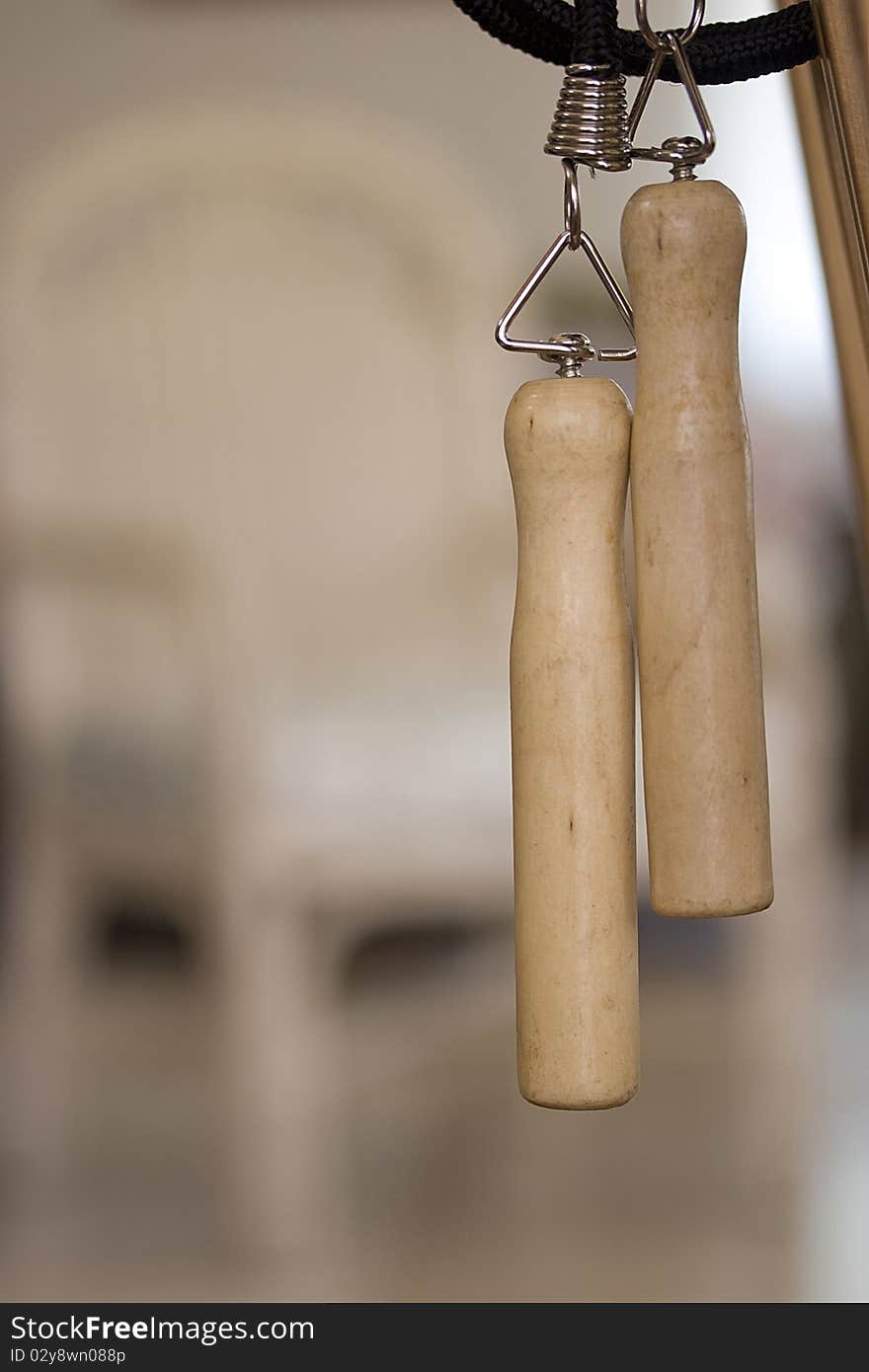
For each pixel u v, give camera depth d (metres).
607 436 0.50
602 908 0.50
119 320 1.65
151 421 1.61
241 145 1.66
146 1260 1.47
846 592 2.79
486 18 0.52
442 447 1.59
